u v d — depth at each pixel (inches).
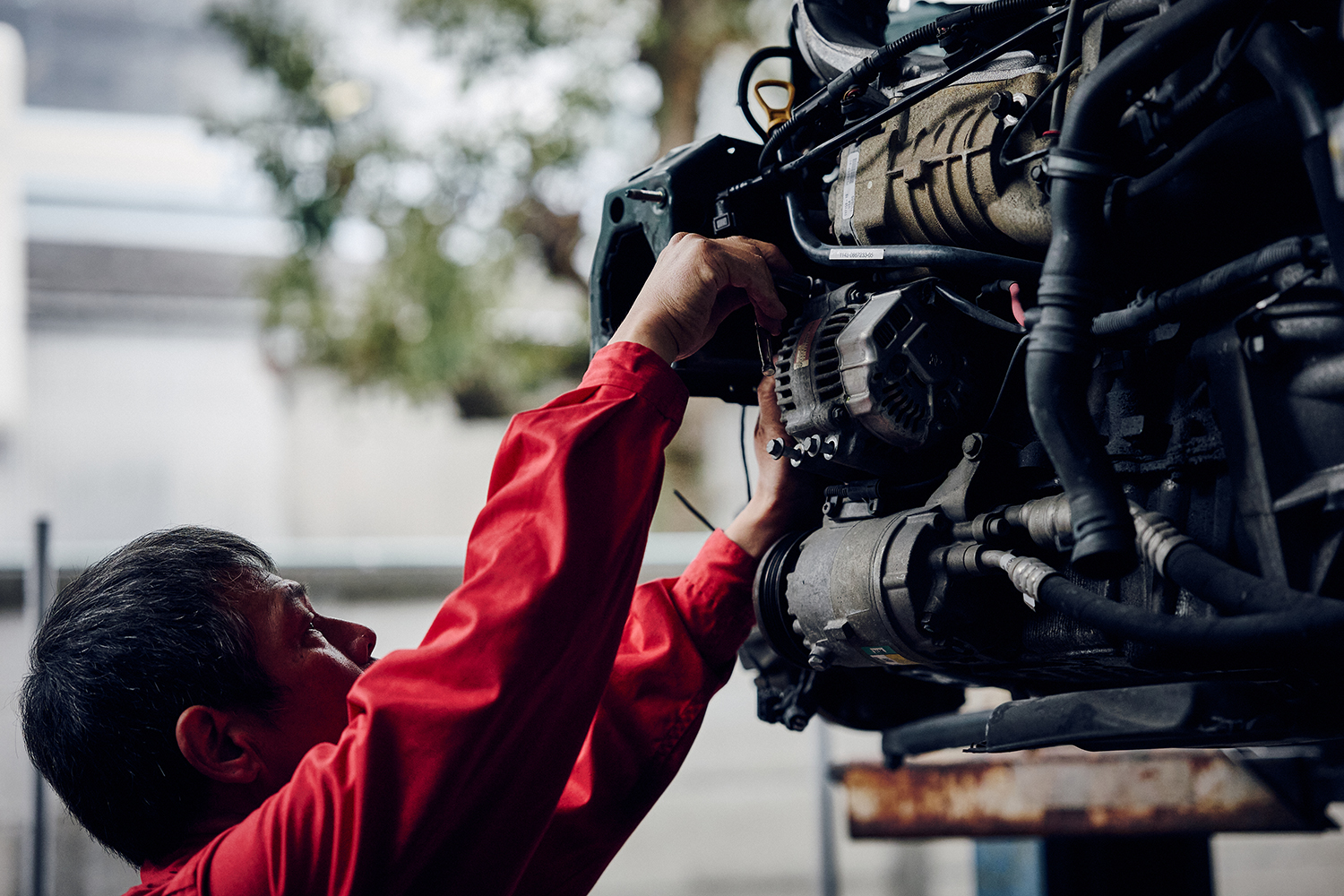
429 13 267.1
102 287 525.0
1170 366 32.5
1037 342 28.6
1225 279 28.9
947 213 34.9
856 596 35.6
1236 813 55.6
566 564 30.0
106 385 518.9
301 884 28.7
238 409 519.5
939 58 39.8
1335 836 158.9
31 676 35.5
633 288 43.5
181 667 33.7
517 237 280.4
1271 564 27.7
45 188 569.3
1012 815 61.0
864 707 53.2
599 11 271.1
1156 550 28.3
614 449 31.8
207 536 37.0
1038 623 34.2
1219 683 28.5
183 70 617.9
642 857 142.7
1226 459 29.8
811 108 37.8
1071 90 32.1
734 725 146.7
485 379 321.1
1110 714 30.0
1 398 510.9
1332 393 27.7
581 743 31.1
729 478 335.3
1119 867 64.2
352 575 117.7
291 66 270.8
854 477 39.2
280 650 35.5
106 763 33.7
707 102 285.1
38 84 601.3
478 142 266.7
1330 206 25.0
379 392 296.7
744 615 42.9
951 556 33.7
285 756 34.7
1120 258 31.3
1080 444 27.8
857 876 144.4
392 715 29.0
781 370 38.5
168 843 34.5
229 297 525.0
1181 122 29.5
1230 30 27.7
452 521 486.9
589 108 268.1
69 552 101.1
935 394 35.8
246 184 286.7
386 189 270.8
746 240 38.0
